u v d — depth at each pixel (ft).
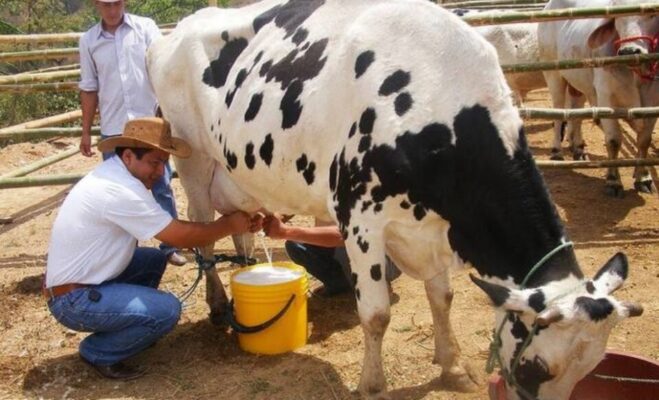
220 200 15.74
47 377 13.61
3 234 21.99
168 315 13.37
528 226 10.09
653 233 19.49
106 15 17.35
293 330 14.17
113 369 13.53
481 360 13.65
